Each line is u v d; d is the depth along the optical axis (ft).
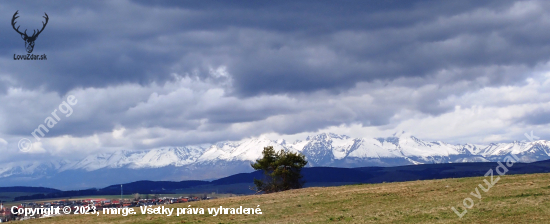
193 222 160.45
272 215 166.30
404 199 178.60
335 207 173.37
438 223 135.13
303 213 165.99
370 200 182.09
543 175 206.90
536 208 142.31
